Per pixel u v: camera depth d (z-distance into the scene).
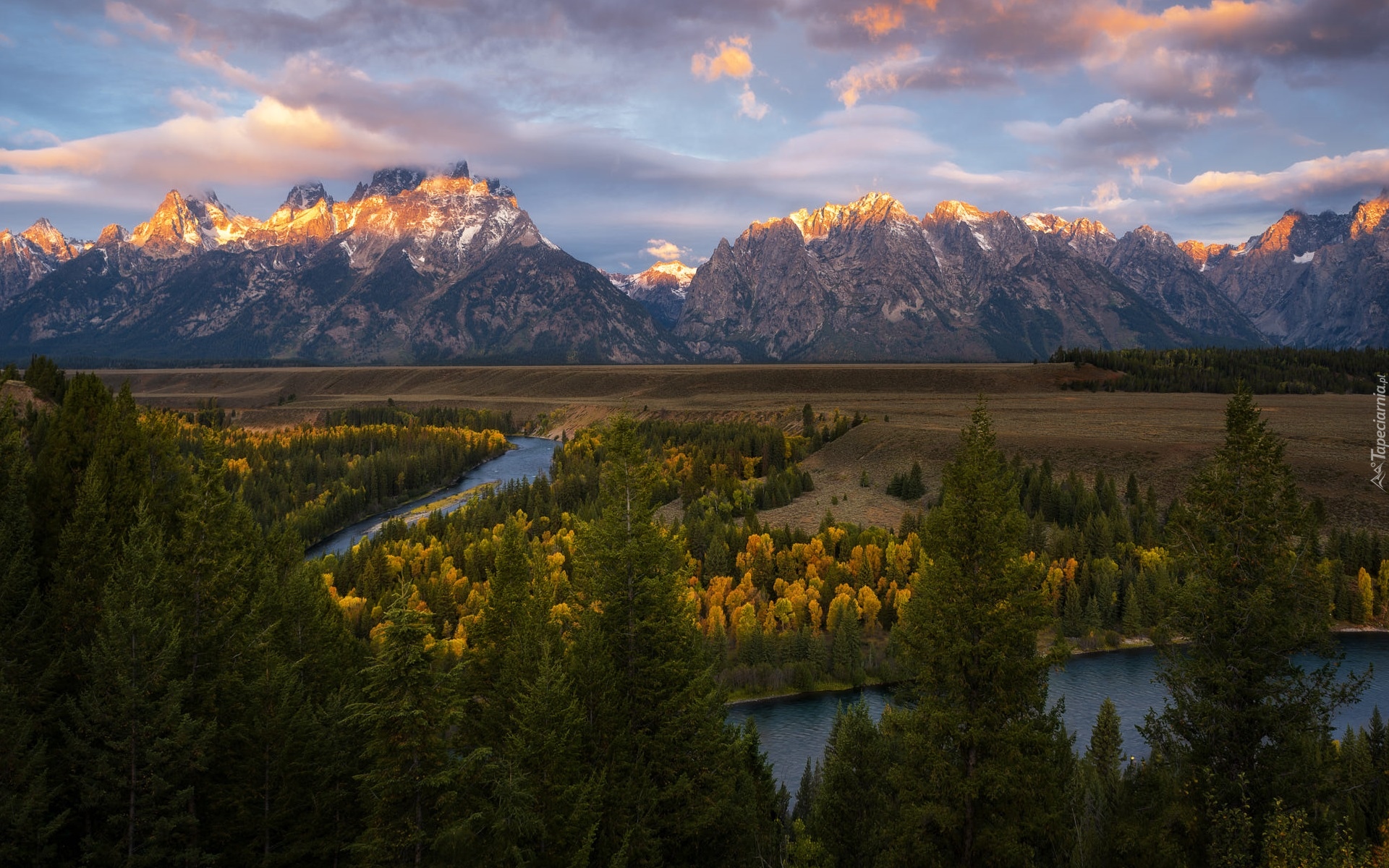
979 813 30.52
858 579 105.50
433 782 29.09
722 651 91.12
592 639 36.69
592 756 35.66
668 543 39.97
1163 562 103.12
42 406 82.81
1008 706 29.95
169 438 54.53
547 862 32.22
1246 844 27.50
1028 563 31.75
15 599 37.53
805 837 35.91
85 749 32.69
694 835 36.12
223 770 37.47
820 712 84.69
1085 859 32.06
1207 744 31.34
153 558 39.47
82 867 32.06
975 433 32.69
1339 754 36.03
